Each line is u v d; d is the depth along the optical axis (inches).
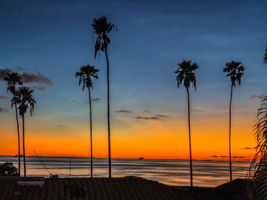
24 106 3021.7
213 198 1152.8
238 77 2874.0
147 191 1151.0
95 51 2235.5
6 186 1154.7
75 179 1263.5
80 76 2901.1
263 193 167.6
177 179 5728.3
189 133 2755.9
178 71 2758.4
